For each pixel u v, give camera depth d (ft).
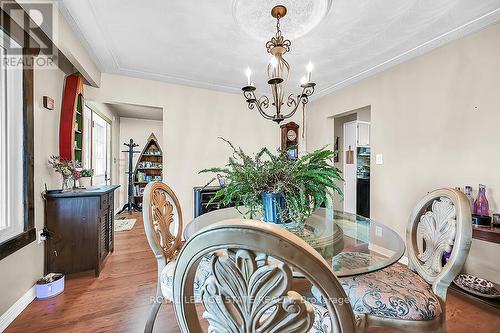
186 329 1.91
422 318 3.19
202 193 11.03
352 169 13.74
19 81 5.74
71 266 7.16
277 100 5.68
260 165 4.38
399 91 8.98
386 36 7.10
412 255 4.43
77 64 7.61
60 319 5.35
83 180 10.68
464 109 7.09
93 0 5.66
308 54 8.26
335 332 1.66
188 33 7.08
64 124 7.82
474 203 6.64
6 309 5.20
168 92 11.20
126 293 6.46
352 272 3.36
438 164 7.76
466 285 6.32
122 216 15.85
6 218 5.38
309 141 13.84
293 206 4.10
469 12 6.01
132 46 7.86
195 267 1.83
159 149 19.20
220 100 12.25
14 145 5.66
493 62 6.48
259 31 6.94
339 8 5.87
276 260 1.64
